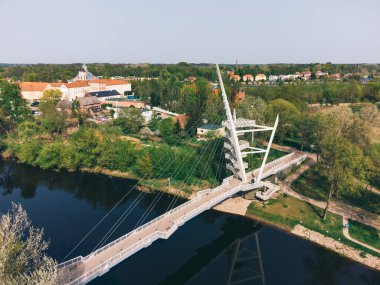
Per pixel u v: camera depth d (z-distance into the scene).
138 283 49.31
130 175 92.69
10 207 73.31
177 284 49.53
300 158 97.06
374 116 114.94
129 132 131.62
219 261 56.03
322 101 186.62
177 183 85.81
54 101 161.25
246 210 72.69
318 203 74.00
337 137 70.25
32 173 94.62
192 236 64.06
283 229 65.56
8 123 125.25
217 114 133.12
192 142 114.88
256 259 56.53
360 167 66.00
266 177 83.25
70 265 42.19
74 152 95.56
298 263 55.25
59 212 71.00
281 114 115.81
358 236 61.19
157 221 54.19
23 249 37.28
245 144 76.38
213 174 87.00
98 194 81.25
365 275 51.97
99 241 58.84
